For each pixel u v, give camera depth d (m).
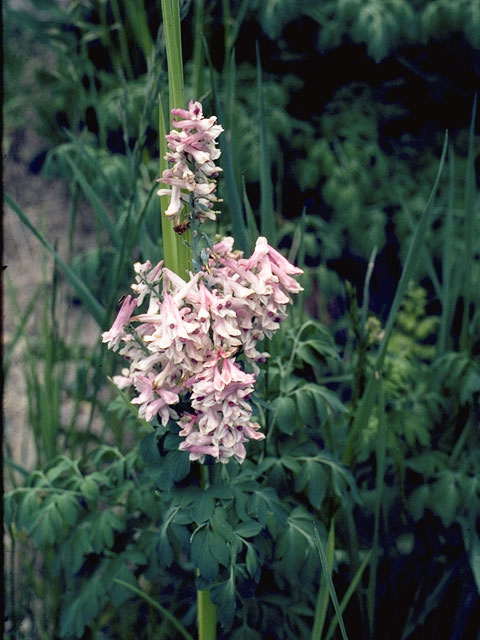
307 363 1.73
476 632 2.07
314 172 2.97
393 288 3.15
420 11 3.13
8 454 2.28
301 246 1.92
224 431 1.31
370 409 1.78
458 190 3.10
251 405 1.41
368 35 2.79
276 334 1.76
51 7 3.12
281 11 2.82
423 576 2.03
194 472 1.47
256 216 3.00
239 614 1.72
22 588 2.06
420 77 3.21
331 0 3.03
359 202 2.92
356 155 2.98
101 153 2.51
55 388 2.16
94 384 1.87
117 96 2.72
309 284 2.73
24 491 1.70
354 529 1.85
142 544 1.76
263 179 1.78
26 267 3.08
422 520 1.99
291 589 1.89
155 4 3.04
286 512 1.54
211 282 1.31
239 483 1.49
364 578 2.06
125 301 1.33
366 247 2.92
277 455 1.67
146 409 1.34
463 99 3.26
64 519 1.82
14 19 3.21
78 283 1.81
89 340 2.89
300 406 1.61
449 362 1.97
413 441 1.90
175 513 1.45
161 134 1.47
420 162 3.22
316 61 3.13
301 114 3.14
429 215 1.68
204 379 1.28
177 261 1.41
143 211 1.70
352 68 3.17
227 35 1.96
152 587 2.03
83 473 1.84
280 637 1.81
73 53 2.92
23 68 3.24
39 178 3.22
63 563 1.67
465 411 2.02
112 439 2.66
